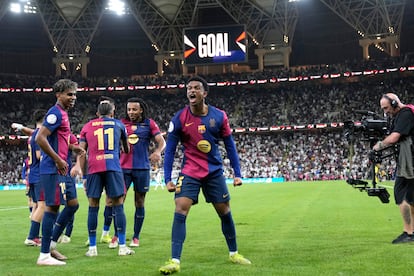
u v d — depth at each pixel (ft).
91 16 183.01
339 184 123.34
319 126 179.83
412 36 197.67
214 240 31.86
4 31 201.16
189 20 183.62
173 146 22.98
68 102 25.73
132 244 30.12
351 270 20.93
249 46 208.23
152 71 222.69
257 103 199.72
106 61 220.43
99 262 24.40
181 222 22.03
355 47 207.10
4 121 192.24
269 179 168.76
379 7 167.84
